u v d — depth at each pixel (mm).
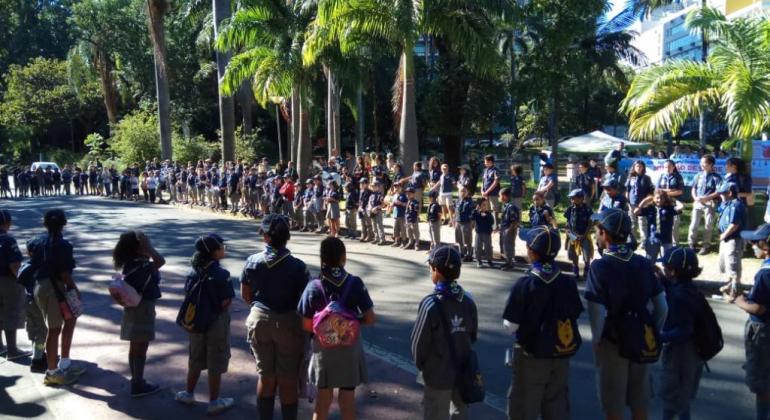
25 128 51312
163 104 30953
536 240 4020
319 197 16750
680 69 12875
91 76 46438
